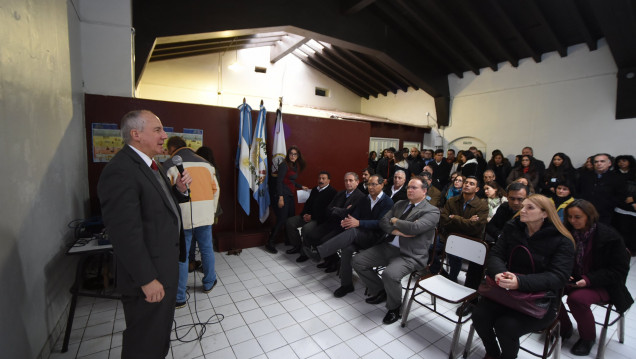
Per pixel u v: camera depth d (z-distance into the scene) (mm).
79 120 3119
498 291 1908
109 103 3490
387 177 6828
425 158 7609
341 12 6523
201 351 2143
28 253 1716
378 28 7180
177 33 5035
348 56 9742
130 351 1590
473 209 3072
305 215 4051
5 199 1462
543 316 1835
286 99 11102
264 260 3854
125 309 1611
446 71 8664
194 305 2746
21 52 1680
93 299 2760
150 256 1580
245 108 4168
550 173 5086
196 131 4090
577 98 6359
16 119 1603
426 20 6438
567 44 6430
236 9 5426
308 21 6098
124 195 1449
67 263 2453
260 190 4254
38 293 1848
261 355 2125
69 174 2623
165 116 3877
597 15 4793
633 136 5656
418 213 2678
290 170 4262
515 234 2082
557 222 1919
